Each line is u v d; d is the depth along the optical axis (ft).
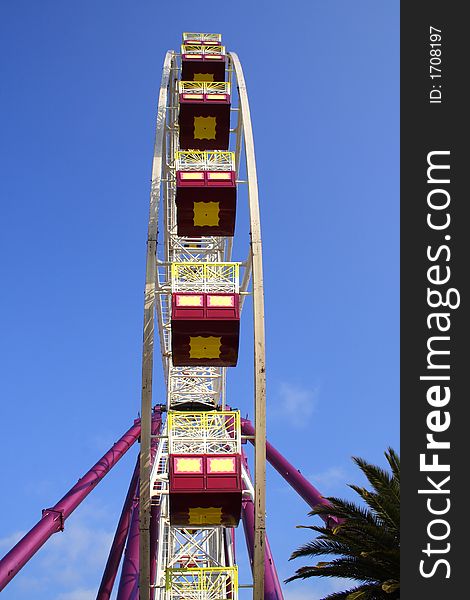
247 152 95.91
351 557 73.10
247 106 100.89
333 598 70.13
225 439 86.94
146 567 77.66
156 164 91.50
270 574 113.29
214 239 130.31
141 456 79.30
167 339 123.24
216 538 119.55
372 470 74.74
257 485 78.64
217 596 88.63
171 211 129.49
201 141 119.75
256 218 88.69
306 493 127.95
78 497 124.36
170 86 124.77
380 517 73.36
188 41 128.36
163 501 114.11
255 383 80.48
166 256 124.77
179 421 87.76
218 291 93.91
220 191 103.24
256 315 83.15
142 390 80.02
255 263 85.81
